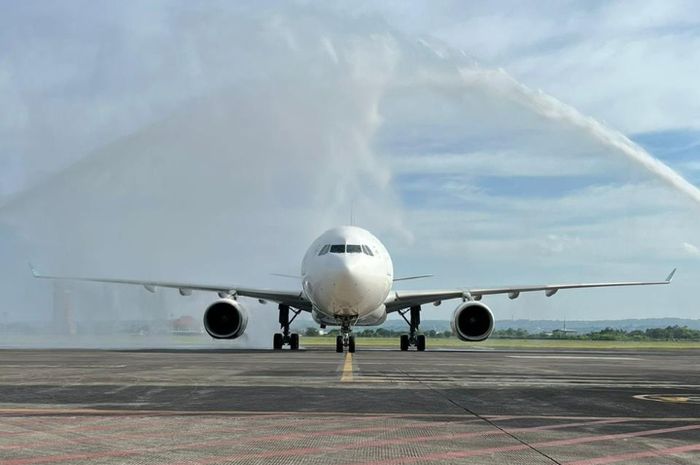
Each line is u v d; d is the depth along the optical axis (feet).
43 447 27.27
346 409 37.70
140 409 37.50
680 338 252.62
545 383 53.11
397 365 72.54
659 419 34.99
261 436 29.60
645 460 25.46
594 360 89.97
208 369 64.75
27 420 33.71
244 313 105.81
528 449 27.25
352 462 24.75
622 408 38.93
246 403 39.93
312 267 102.32
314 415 35.50
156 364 72.08
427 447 27.48
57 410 37.06
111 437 29.30
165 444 27.84
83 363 73.61
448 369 67.15
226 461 24.80
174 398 42.14
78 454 25.94
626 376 61.11
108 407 38.19
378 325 125.39
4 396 43.04
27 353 98.94
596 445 28.12
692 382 55.62
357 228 109.91
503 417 35.22
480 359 88.28
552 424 33.17
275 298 115.44
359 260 100.27
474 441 28.76
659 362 87.04
